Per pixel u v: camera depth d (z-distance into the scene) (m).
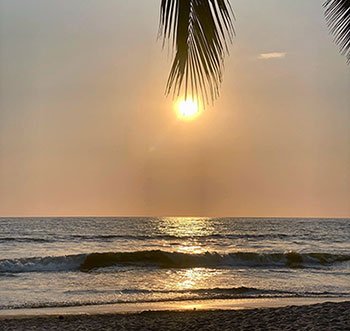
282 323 10.38
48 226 69.94
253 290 18.39
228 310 13.23
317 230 67.94
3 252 34.59
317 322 10.27
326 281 22.12
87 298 16.66
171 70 2.98
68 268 25.81
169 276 23.50
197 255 28.47
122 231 59.84
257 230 67.62
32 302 15.80
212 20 2.94
